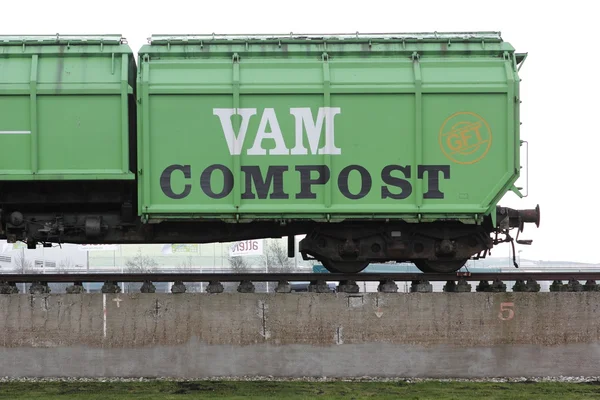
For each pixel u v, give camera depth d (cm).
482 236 1192
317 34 1131
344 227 1180
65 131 1086
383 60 1116
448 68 1116
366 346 1096
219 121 1093
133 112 1143
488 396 961
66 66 1100
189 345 1088
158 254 3681
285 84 1091
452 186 1108
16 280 1137
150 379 1076
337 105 1098
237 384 1034
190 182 1093
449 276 1180
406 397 951
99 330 1088
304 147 1097
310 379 1083
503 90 1102
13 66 1095
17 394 963
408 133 1102
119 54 1112
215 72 1102
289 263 3556
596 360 1105
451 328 1103
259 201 1098
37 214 1177
